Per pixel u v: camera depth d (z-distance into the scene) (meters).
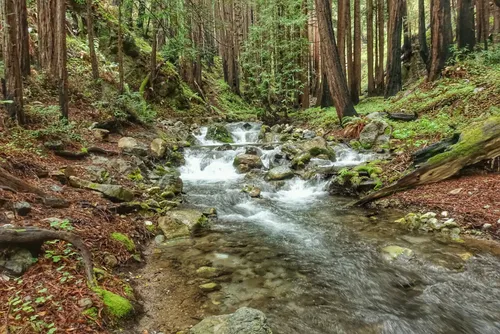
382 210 6.54
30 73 10.09
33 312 2.70
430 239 5.08
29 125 7.61
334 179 8.22
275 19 19.92
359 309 3.55
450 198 6.03
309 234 5.67
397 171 7.71
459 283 3.96
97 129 9.68
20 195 4.46
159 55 19.30
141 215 5.84
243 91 28.08
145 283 3.98
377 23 20.80
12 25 7.12
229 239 5.47
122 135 10.79
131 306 3.28
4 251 3.19
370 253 4.83
